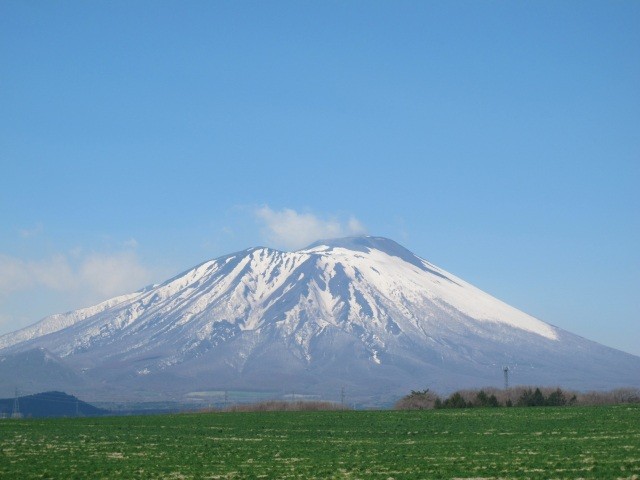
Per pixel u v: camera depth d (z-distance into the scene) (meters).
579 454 61.16
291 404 138.38
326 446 71.62
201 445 73.19
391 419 99.12
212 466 59.53
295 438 79.19
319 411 119.06
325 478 53.34
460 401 123.62
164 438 79.25
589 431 77.75
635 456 59.22
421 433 81.88
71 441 76.31
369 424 93.19
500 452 64.06
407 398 133.75
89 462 61.53
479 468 55.91
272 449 69.81
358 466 58.56
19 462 61.44
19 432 85.12
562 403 125.00
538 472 53.28
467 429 84.56
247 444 73.94
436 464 58.62
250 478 53.72
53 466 59.28
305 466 59.06
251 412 118.94
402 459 61.72
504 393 139.75
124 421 101.25
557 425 85.12
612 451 62.19
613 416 93.88
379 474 54.50
